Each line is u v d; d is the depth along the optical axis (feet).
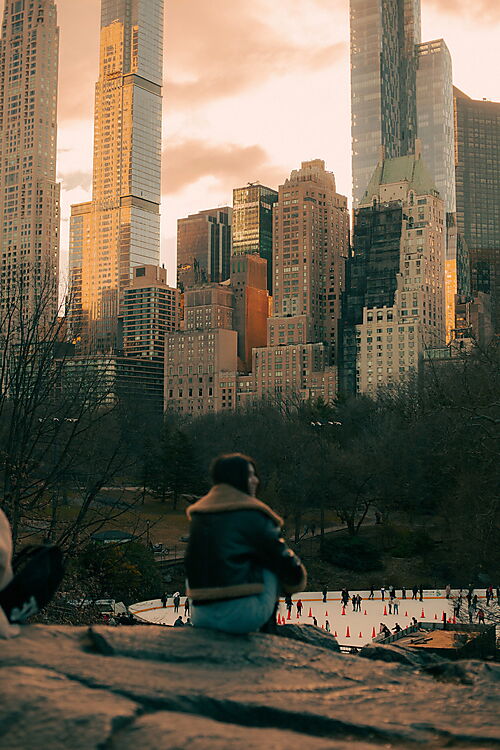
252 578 14.40
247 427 358.84
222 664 12.07
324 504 274.16
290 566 14.62
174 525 283.38
